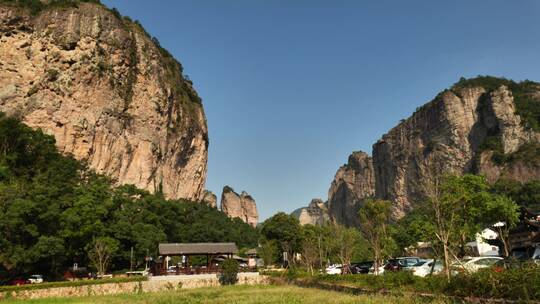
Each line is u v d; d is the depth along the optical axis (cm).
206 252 6675
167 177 14238
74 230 6594
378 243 4697
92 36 12600
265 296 3453
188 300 3659
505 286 1748
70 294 4616
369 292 2767
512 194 13225
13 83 11269
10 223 5506
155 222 9644
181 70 18062
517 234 4378
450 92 19550
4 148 9000
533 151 15750
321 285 3897
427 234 3612
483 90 19212
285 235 9450
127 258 7775
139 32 14988
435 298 2031
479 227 4081
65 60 11950
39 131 10050
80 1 13312
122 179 12362
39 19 12144
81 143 11481
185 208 12481
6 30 11650
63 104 11475
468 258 3288
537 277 1667
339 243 6544
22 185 6888
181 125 15388
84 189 8062
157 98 14088
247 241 13725
